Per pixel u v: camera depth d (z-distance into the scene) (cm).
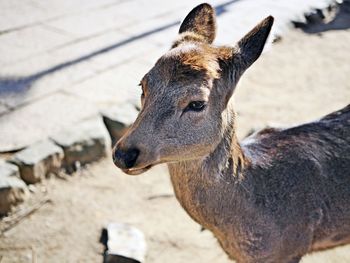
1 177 196
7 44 293
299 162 145
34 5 343
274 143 148
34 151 208
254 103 261
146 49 295
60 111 237
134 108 238
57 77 264
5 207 193
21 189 197
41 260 178
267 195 142
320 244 153
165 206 199
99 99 247
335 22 351
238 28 325
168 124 129
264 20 133
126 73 270
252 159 143
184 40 139
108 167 216
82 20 326
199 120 130
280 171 144
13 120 229
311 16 346
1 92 249
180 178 138
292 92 273
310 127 151
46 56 282
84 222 191
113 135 229
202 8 144
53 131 224
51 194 202
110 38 305
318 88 278
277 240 144
